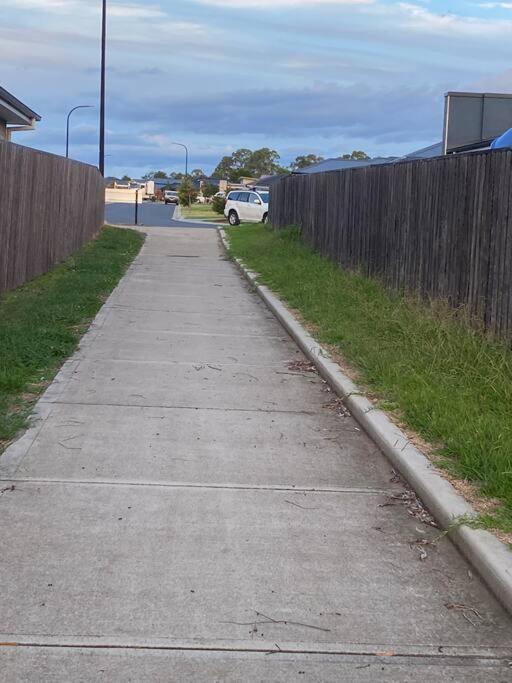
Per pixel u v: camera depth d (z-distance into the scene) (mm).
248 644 3443
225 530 4539
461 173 8961
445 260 9461
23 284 13062
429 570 4160
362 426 6480
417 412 6230
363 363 7906
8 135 21953
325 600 3826
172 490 5082
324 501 5016
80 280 13633
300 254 17094
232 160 136000
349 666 3318
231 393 7449
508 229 7695
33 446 5754
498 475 4871
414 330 8641
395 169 11523
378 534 4570
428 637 3545
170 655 3346
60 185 16266
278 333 10539
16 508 4711
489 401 6473
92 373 7898
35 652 3316
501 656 3418
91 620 3568
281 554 4277
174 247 22906
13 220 12297
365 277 12969
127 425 6340
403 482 5363
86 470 5352
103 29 28500
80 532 4434
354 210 13922
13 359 7715
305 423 6617
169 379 7836
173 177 158625
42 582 3875
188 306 12383
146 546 4297
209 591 3857
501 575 3850
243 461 5668
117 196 70250
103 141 29094
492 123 18000
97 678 3176
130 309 11789
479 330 8125
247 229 28578
